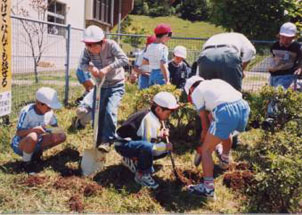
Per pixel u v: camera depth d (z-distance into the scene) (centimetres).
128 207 371
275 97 591
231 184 430
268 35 1423
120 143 429
